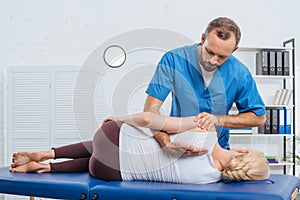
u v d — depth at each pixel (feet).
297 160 14.79
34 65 14.85
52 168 8.49
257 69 14.71
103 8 14.90
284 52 14.24
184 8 14.98
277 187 6.98
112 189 7.09
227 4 15.07
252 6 15.12
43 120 13.93
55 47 14.84
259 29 15.12
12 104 13.97
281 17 15.17
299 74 15.11
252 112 8.48
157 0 14.94
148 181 7.64
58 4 14.89
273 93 15.03
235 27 7.32
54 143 13.91
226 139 8.95
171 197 6.79
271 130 14.14
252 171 7.35
